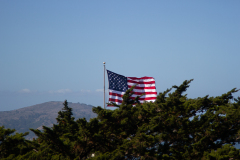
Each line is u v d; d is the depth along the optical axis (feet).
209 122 252.62
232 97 289.94
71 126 252.01
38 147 223.92
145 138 221.66
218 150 211.41
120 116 247.70
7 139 208.23
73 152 227.81
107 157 209.67
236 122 253.44
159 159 222.07
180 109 266.57
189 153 234.17
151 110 260.42
